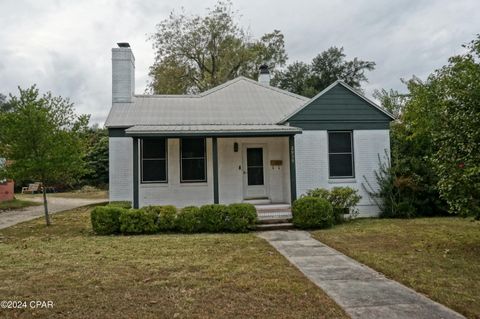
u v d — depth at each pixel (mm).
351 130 12820
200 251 7414
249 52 32281
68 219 13094
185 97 15578
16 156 11109
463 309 4188
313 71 44406
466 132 6969
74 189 31734
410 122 13117
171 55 31297
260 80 18516
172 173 12648
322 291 4891
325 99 12664
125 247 7895
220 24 31656
